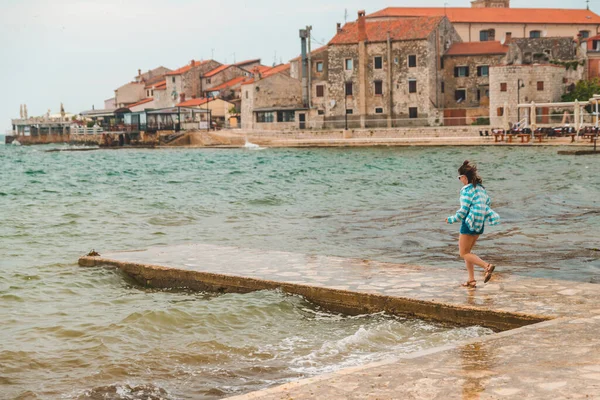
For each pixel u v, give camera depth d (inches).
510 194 1152.8
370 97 3690.9
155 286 548.4
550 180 1390.3
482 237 744.3
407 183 1443.2
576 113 2677.2
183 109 4650.6
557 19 4210.1
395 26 3715.6
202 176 1829.5
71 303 482.0
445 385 257.8
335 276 503.8
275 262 568.7
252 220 931.3
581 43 3639.3
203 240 768.3
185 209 1054.4
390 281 481.4
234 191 1350.9
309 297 467.8
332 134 3550.7
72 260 636.1
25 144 6668.3
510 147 2704.2
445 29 3695.9
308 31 3878.0
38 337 398.3
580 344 306.7
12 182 1732.3
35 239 772.6
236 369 340.8
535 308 392.2
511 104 3245.6
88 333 405.4
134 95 6166.3
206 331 408.5
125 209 1055.6
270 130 3951.8
